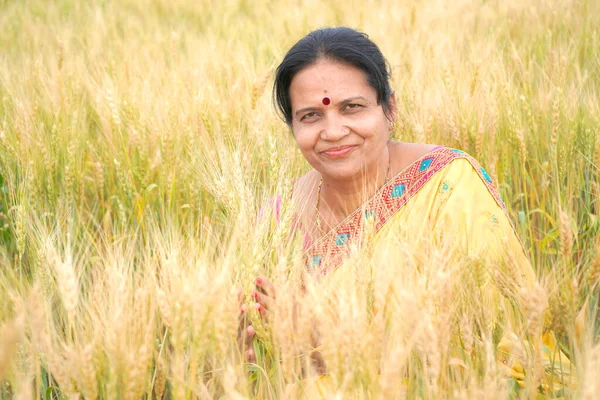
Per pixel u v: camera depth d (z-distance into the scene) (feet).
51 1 36.94
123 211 11.65
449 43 19.72
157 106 13.61
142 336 6.18
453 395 5.80
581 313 6.86
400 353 5.08
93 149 14.28
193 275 6.52
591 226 10.25
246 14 35.60
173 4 35.86
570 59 17.47
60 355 6.21
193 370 5.87
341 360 5.53
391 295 6.23
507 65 18.04
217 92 15.38
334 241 8.24
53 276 7.54
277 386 6.44
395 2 31.22
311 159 8.11
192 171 11.75
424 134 12.05
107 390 5.73
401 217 7.84
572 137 12.49
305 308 5.90
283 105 8.25
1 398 6.83
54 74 16.02
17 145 12.93
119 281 6.48
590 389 5.19
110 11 34.50
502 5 26.50
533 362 6.11
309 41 7.79
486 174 8.29
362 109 7.79
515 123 12.51
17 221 9.02
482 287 6.80
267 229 7.44
